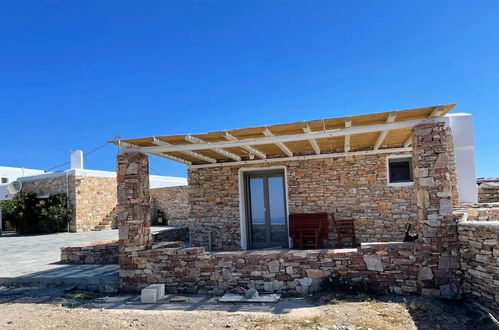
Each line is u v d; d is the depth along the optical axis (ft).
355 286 21.67
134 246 25.35
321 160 33.96
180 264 24.61
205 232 36.42
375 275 21.95
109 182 72.18
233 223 35.81
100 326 17.69
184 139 24.63
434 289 21.09
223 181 36.35
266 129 23.15
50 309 21.06
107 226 69.15
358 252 22.24
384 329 16.17
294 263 22.99
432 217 21.43
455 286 20.81
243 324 17.40
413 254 21.52
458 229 20.98
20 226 67.82
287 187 34.65
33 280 26.61
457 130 33.55
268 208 36.47
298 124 22.33
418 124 22.09
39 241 52.01
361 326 16.48
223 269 23.94
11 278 26.91
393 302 20.17
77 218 65.16
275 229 36.17
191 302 22.22
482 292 18.86
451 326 17.08
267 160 35.06
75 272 28.04
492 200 38.50
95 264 31.48
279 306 20.47
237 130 23.21
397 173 32.83
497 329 16.38
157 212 73.97
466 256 20.30
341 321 17.24
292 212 34.35
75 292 25.08
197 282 24.27
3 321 18.89
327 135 23.63
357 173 33.06
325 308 19.40
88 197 67.56
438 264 21.12
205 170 36.96
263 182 36.73
